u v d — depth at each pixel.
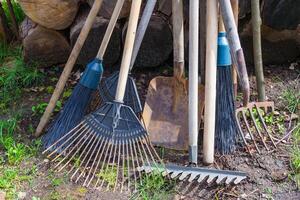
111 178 2.26
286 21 2.69
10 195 2.19
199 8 2.44
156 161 2.34
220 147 2.41
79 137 2.31
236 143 2.46
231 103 2.39
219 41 2.29
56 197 2.18
